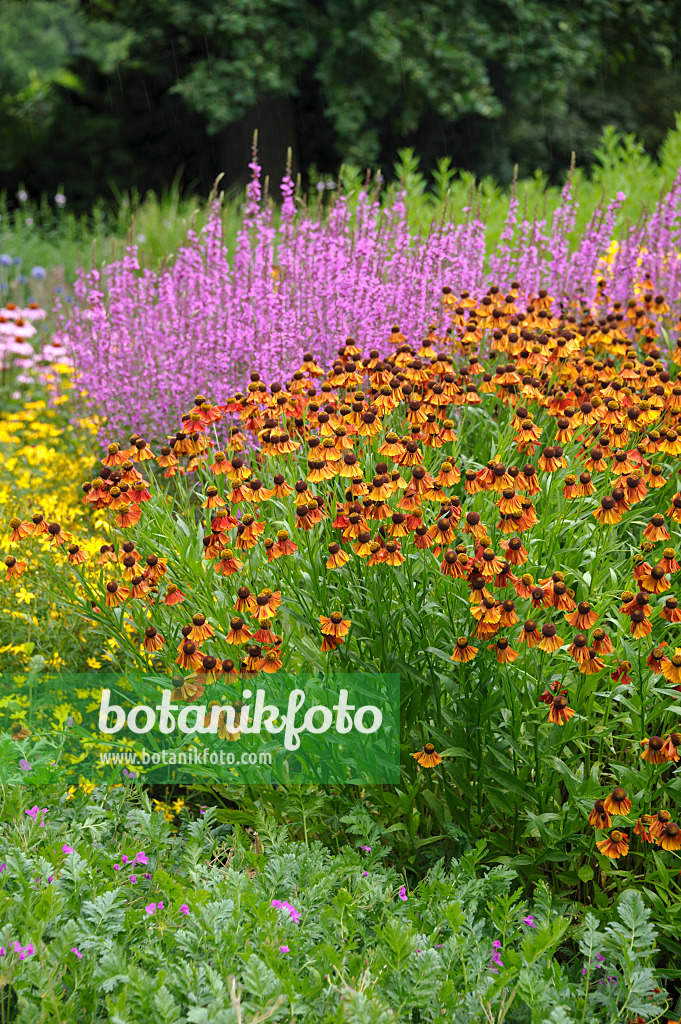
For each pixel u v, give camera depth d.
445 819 2.86
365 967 2.22
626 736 2.89
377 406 3.22
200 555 3.26
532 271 5.14
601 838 2.65
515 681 2.77
